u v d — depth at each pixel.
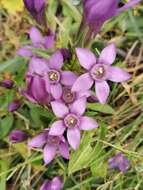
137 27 0.13
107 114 0.13
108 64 0.10
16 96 0.12
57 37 0.13
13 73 0.13
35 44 0.12
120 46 0.14
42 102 0.10
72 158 0.11
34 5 0.11
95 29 0.10
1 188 0.12
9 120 0.13
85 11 0.10
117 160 0.12
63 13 0.14
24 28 0.14
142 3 0.14
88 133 0.12
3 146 0.13
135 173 0.12
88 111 0.12
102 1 0.09
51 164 0.13
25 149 0.13
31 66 0.11
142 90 0.13
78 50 0.10
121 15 0.13
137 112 0.13
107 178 0.12
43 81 0.10
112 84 0.13
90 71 0.10
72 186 0.12
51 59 0.11
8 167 0.13
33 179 0.13
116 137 0.13
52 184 0.12
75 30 0.13
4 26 0.14
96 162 0.12
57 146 0.11
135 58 0.13
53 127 0.11
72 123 0.11
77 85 0.10
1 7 0.14
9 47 0.14
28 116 0.13
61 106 0.11
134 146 0.12
